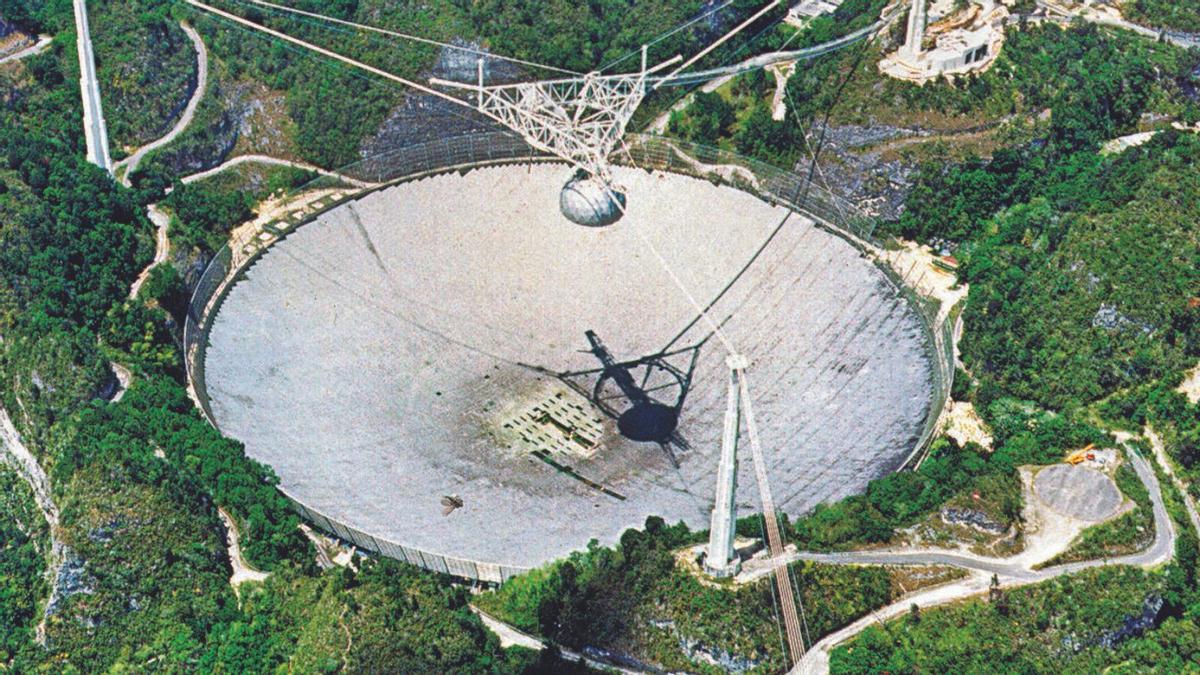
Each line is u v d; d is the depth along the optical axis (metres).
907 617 189.75
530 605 192.12
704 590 189.25
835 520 198.62
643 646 188.38
